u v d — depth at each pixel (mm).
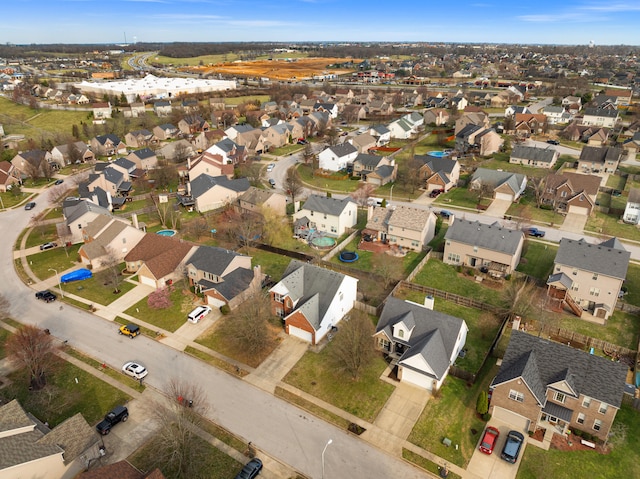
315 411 42062
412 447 38188
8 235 83562
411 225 73250
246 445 38406
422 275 66812
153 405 42844
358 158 114750
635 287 63469
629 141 135000
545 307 58094
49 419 41281
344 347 45469
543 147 137750
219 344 51562
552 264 69375
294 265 57812
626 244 76125
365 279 64875
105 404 43094
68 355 50062
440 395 43688
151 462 36688
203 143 145750
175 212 90312
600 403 37938
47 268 70125
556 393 39719
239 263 62281
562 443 38719
